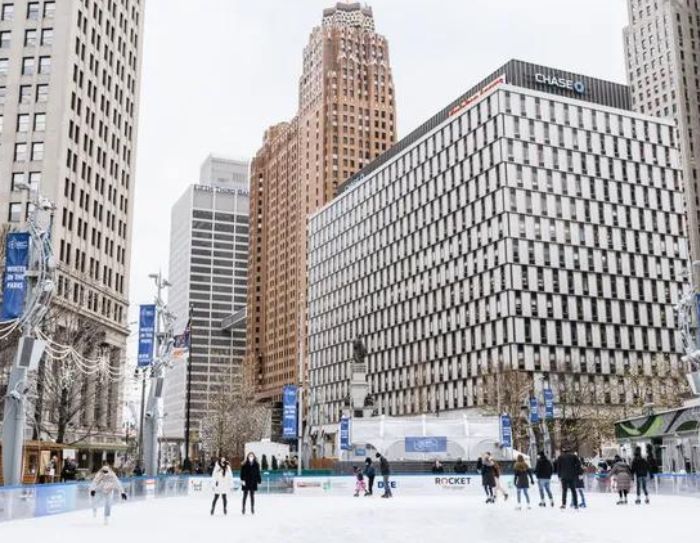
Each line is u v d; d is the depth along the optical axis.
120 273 100.81
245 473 29.94
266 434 146.12
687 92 195.62
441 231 129.00
